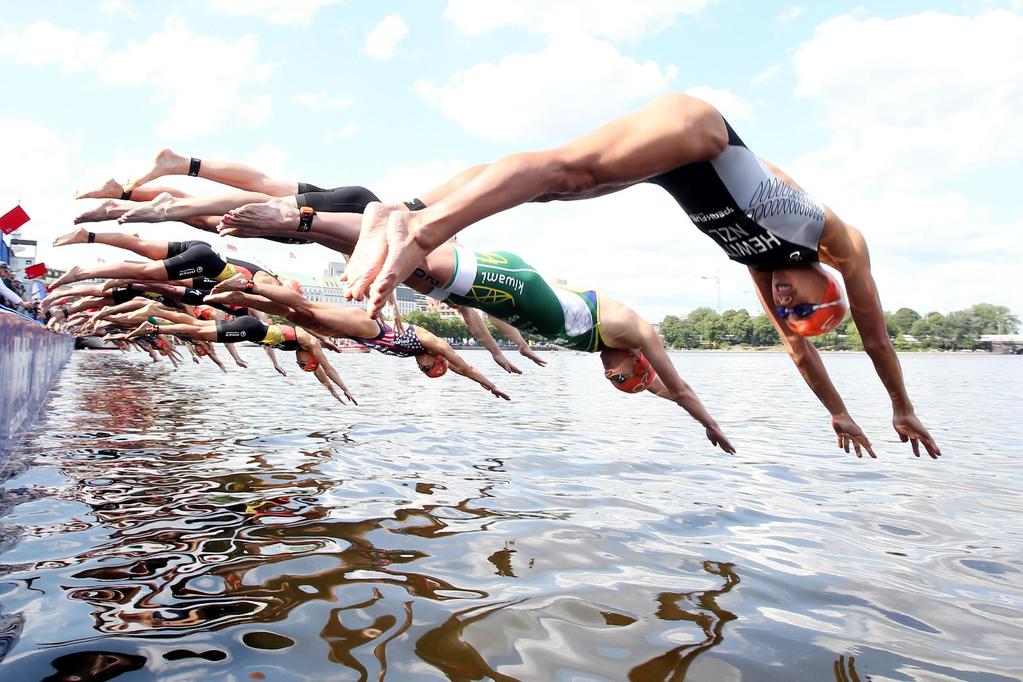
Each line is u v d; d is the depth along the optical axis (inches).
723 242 145.8
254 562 183.6
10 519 224.4
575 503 271.4
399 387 975.0
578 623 147.3
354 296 91.7
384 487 288.8
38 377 509.0
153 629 138.3
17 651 126.4
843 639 144.9
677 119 108.6
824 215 141.4
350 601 156.1
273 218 144.8
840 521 257.9
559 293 183.9
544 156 101.0
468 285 163.9
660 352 197.5
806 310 150.6
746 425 595.8
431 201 142.3
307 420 523.8
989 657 138.6
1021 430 589.0
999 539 236.5
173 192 196.9
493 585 170.6
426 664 123.9
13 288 616.4
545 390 1001.5
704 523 247.0
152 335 644.7
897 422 181.0
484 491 287.9
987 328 7495.1
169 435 420.5
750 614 157.5
